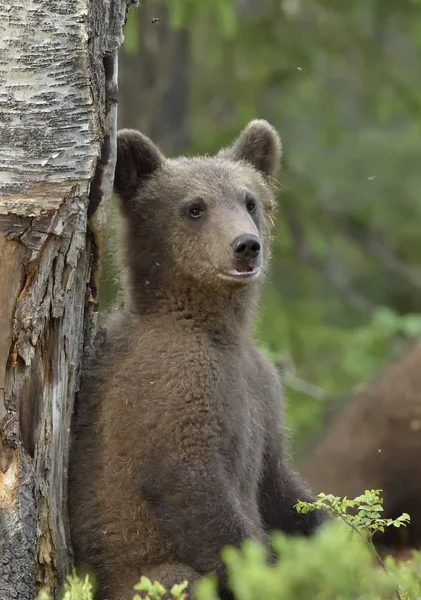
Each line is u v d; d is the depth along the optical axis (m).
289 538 10.98
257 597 7.20
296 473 11.70
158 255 11.03
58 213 9.46
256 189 11.80
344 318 25.14
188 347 10.38
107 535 10.05
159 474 9.80
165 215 11.09
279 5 21.97
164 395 10.00
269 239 12.02
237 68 22.56
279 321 21.58
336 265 26.47
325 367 21.86
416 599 8.50
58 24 9.51
